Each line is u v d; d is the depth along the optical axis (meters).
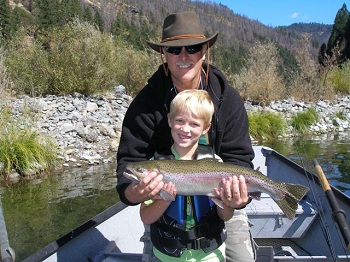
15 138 3.74
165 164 1.01
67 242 1.33
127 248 1.61
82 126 4.61
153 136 1.16
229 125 1.17
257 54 7.61
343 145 5.23
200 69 1.18
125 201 1.05
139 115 1.15
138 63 6.92
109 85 6.32
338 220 1.06
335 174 3.83
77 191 3.21
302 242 1.88
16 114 4.45
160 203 1.02
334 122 6.67
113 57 6.55
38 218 2.69
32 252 2.24
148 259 1.16
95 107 5.27
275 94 7.21
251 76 7.33
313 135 6.02
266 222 1.80
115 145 4.47
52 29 6.74
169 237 1.06
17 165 3.56
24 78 5.70
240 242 1.23
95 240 1.51
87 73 5.87
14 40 6.52
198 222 1.06
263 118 5.95
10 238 2.40
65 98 5.57
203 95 1.08
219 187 1.02
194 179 1.01
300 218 1.78
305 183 2.05
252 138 5.66
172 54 1.13
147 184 0.95
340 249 1.61
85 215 2.74
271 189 1.05
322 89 7.91
